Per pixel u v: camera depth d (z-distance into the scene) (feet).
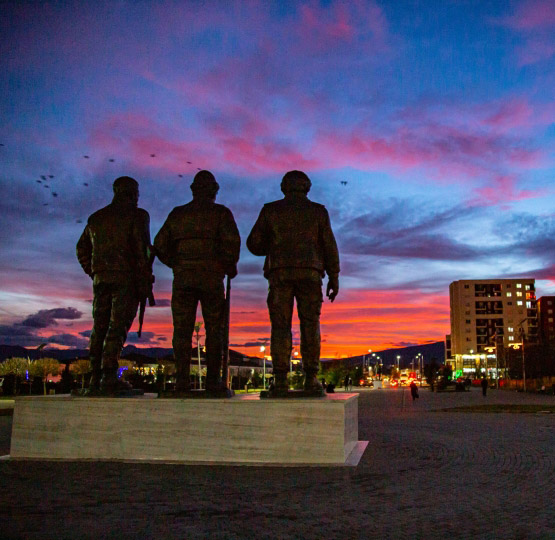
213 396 32.71
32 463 31.48
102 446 32.50
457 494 24.21
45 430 33.42
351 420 34.45
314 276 34.17
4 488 24.71
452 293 497.87
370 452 36.73
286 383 33.45
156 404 32.14
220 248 34.76
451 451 37.86
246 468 29.17
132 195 38.22
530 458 34.88
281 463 30.27
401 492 24.36
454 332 489.26
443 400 137.69
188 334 34.53
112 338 35.91
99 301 36.96
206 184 35.45
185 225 34.55
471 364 462.60
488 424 62.34
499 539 18.11
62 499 22.66
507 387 271.08
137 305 37.83
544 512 21.40
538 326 467.52
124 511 20.85
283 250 34.14
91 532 18.31
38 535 18.02
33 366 190.49
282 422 30.78
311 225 34.50
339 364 273.95
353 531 18.66
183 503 22.03
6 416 75.46
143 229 37.17
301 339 34.37
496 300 472.44
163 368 187.83
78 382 156.97
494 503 22.70
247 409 31.14
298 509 21.27
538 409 92.48
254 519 19.90
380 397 156.56
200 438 31.37
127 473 27.96
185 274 34.19
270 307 34.22
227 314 36.22
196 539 17.65
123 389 35.81
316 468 29.14
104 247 36.68
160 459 31.63
